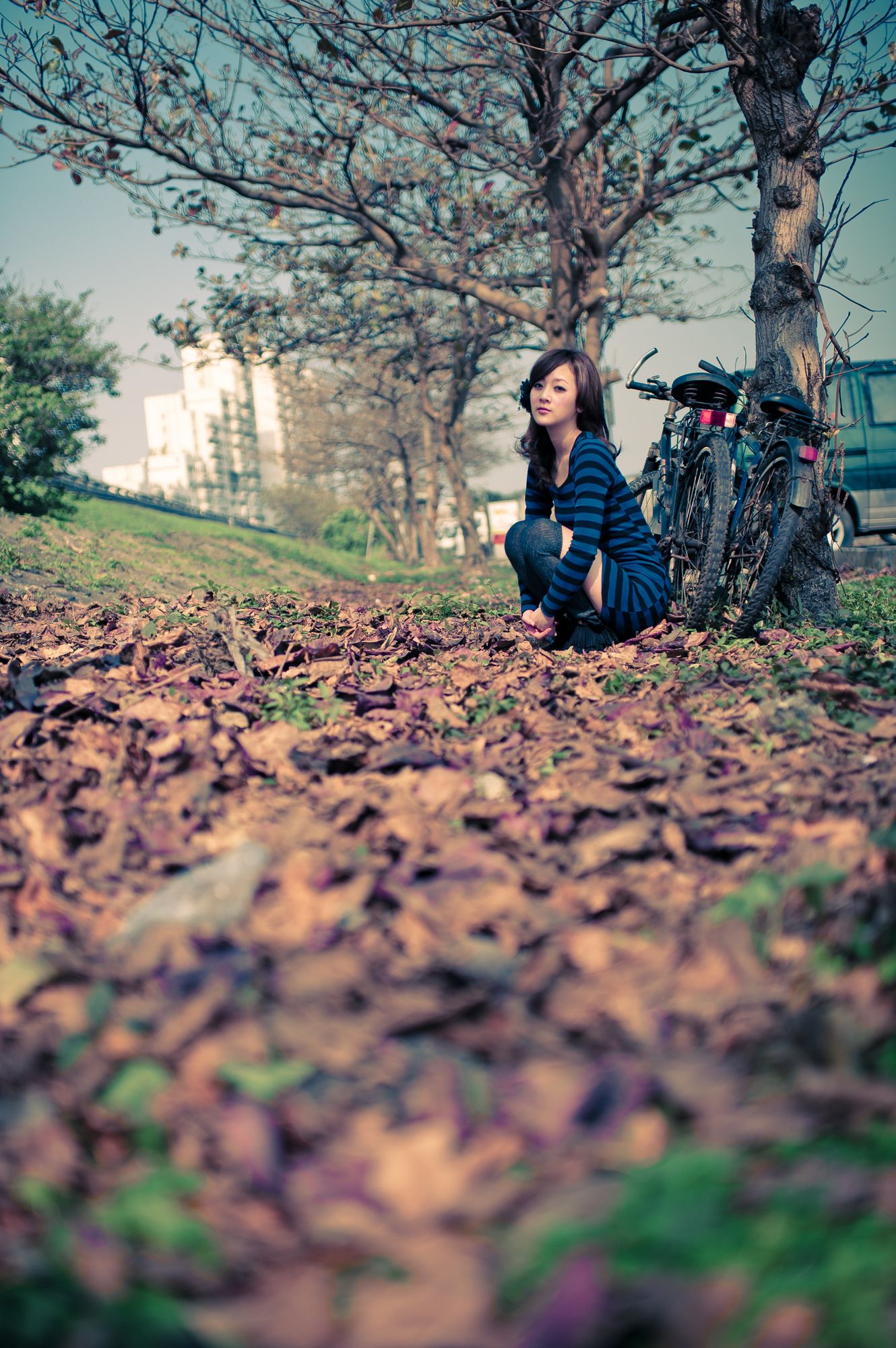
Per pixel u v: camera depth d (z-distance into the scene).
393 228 11.88
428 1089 1.07
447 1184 0.95
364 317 14.02
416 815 1.92
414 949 1.44
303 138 10.20
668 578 4.52
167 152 9.82
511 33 8.79
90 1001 1.29
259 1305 0.82
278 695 3.03
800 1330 0.73
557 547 4.26
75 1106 1.10
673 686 3.11
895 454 11.62
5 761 2.35
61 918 1.60
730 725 2.60
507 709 2.91
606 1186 0.91
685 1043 1.18
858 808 1.84
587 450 4.13
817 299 5.72
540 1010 1.25
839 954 1.32
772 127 5.72
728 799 1.99
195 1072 1.14
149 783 2.25
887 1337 0.73
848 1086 1.03
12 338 15.43
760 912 1.44
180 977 1.34
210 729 2.50
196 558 14.67
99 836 1.94
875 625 5.16
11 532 10.77
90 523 15.48
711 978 1.30
